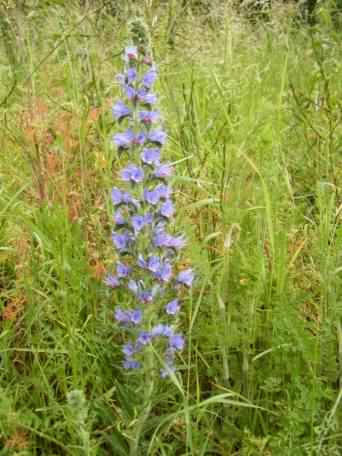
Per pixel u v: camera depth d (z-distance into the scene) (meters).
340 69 1.08
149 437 0.61
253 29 1.30
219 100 1.00
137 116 0.56
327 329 0.62
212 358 0.67
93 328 0.67
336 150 0.87
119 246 0.57
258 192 0.79
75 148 0.82
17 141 0.81
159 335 0.58
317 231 0.76
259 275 0.67
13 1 0.99
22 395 0.62
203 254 0.64
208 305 0.69
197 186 0.80
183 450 0.60
